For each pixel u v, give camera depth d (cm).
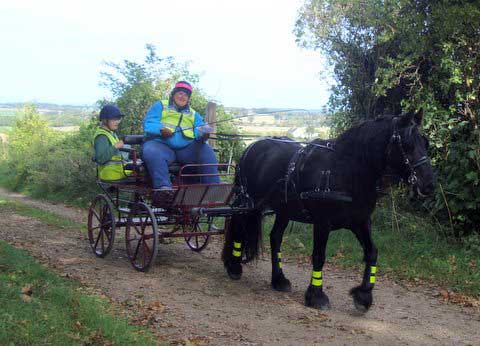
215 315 625
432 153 1006
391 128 609
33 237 1053
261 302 686
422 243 912
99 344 486
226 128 1483
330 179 644
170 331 562
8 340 459
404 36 1040
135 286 730
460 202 912
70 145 2188
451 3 941
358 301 653
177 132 823
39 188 2023
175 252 966
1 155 3017
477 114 941
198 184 805
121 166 883
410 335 582
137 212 833
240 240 794
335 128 1196
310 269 877
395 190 1046
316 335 570
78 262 854
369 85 1133
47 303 569
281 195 718
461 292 742
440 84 987
